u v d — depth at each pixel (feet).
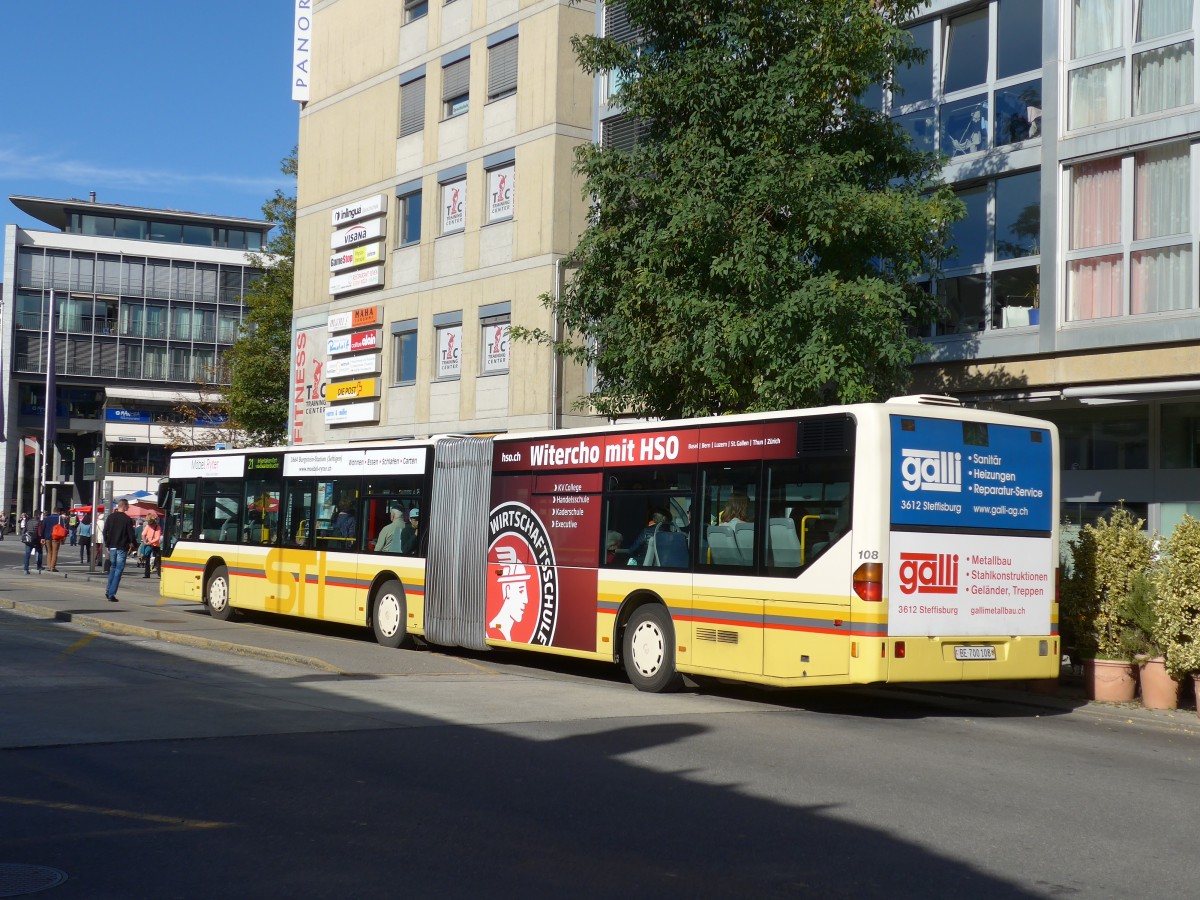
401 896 19.39
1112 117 63.57
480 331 104.47
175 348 286.05
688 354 58.08
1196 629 44.73
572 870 21.07
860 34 56.24
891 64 61.26
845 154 55.93
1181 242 60.34
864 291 54.39
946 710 46.57
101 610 75.51
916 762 33.12
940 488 41.91
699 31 58.80
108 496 131.54
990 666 42.68
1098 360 63.16
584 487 51.75
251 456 74.49
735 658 44.04
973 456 42.83
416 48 113.19
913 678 40.68
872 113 60.54
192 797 26.30
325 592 67.00
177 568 79.77
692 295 56.75
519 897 19.44
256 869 20.81
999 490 43.42
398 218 114.62
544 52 99.60
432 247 109.70
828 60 56.13
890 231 56.34
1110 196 63.41
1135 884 21.40
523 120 101.09
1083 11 65.26
